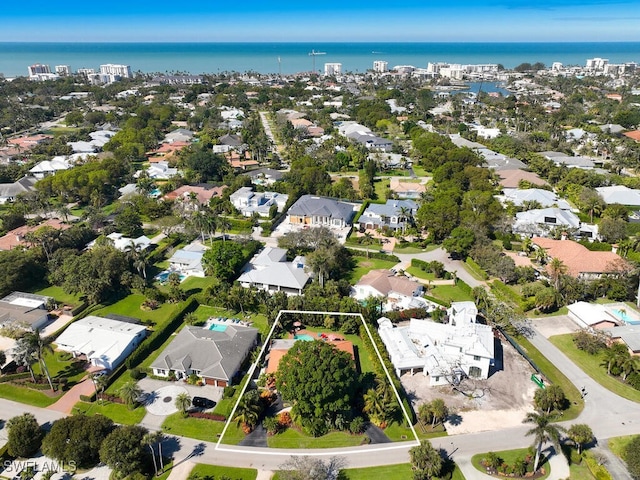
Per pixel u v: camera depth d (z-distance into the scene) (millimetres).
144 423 80875
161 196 190875
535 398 83062
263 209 175625
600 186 191625
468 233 136125
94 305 117062
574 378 91938
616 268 123938
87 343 98875
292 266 129250
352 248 148250
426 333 100312
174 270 136750
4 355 92375
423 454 68875
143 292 120938
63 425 73875
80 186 188125
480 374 91375
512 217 158875
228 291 117812
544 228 152375
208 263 125062
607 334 99562
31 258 129250
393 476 70938
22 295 119250
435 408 79000
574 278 120000
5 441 77188
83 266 119312
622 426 80375
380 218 165250
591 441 76875
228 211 178500
